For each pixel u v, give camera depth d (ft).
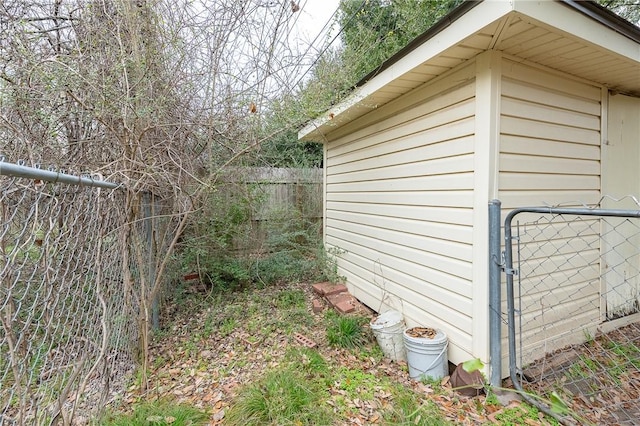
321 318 11.55
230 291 14.57
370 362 8.32
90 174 5.38
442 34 6.72
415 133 9.36
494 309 6.63
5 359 4.89
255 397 6.30
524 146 7.23
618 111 9.18
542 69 7.43
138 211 8.16
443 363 7.45
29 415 4.66
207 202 11.94
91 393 5.98
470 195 7.29
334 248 15.61
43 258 4.51
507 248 6.48
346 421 5.96
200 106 9.36
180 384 7.60
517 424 5.75
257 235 16.16
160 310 11.76
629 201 9.57
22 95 6.97
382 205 11.32
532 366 7.38
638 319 9.62
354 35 16.61
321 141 18.26
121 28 7.66
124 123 7.14
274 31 9.22
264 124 10.12
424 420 5.72
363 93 10.27
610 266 9.20
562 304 8.17
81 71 6.93
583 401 6.30
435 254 8.53
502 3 5.32
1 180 3.76
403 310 10.08
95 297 6.10
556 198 7.84
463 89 7.46
